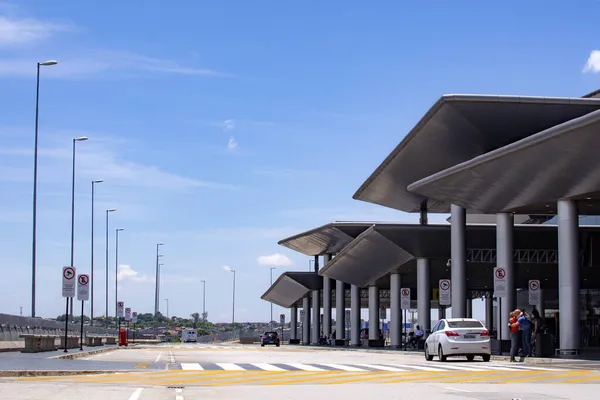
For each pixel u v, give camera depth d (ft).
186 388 59.67
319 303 317.22
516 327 102.53
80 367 80.28
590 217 213.05
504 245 142.20
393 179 175.63
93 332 253.44
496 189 127.24
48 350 122.31
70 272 112.57
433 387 61.62
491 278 205.05
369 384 64.85
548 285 209.77
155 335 413.80
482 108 126.93
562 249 119.75
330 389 59.82
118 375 73.00
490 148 137.80
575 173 108.68
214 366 89.04
